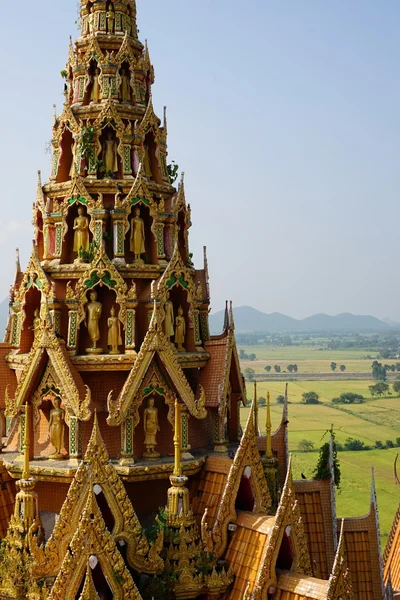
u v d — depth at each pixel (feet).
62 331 142.31
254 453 133.18
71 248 148.56
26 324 146.41
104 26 158.92
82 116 153.48
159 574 121.19
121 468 130.11
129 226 146.72
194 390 148.46
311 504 151.64
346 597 111.96
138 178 146.41
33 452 135.13
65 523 117.70
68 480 128.77
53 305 140.36
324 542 148.25
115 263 143.02
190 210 159.02
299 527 122.21
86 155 149.69
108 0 160.76
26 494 121.49
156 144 156.15
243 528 127.44
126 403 132.16
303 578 116.26
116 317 140.77
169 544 123.65
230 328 149.38
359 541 149.89
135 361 133.59
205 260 158.61
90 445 120.06
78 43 160.04
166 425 140.77
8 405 133.59
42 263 148.77
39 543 119.55
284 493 122.11
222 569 123.65
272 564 117.70
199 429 147.54
